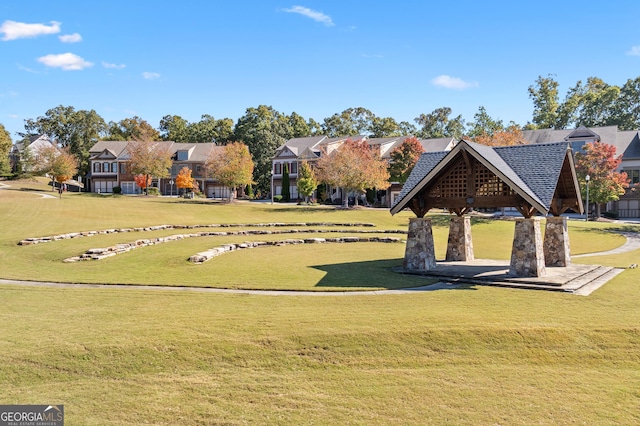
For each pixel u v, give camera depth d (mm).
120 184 82562
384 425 7492
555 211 21234
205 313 12500
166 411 7781
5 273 18969
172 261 21578
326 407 8023
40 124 108438
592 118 86875
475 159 18172
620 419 7754
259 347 10156
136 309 12992
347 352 10141
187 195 69062
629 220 50531
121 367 9250
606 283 16969
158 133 109312
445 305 13516
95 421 7426
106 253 23141
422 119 104875
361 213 50062
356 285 16547
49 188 78375
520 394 8586
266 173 86312
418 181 18938
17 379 8703
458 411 7957
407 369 9594
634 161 55656
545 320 11906
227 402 8117
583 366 9859
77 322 11594
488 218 44906
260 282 17094
